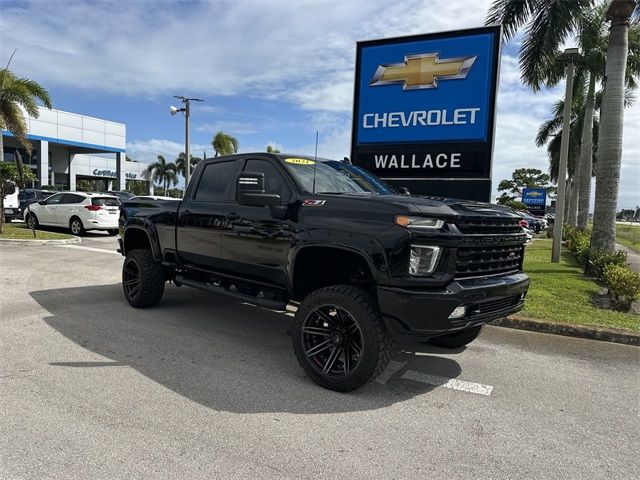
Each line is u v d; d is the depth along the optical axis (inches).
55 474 108.6
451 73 358.0
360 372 153.7
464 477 113.6
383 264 147.4
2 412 137.6
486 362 196.2
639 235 1391.5
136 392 153.9
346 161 231.3
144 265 255.8
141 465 113.3
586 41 770.8
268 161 197.8
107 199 685.9
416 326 145.4
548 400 160.2
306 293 181.0
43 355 185.3
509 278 169.2
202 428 132.0
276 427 134.3
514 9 502.9
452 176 361.7
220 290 211.9
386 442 128.5
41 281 332.5
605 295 336.2
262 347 203.9
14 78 740.0
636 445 131.7
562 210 549.6
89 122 1688.0
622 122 449.1
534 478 114.3
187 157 1173.7
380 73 382.0
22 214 850.8
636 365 197.8
